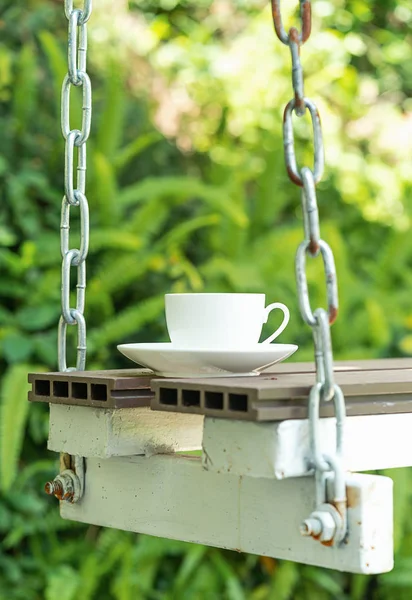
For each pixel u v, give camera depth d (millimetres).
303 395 1174
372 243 5133
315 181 1162
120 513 1543
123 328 3736
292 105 1190
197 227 4195
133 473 1524
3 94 4285
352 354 4070
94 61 4707
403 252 4496
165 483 1466
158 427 1489
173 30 5543
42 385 1529
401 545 3979
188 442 1532
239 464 1197
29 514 3791
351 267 5020
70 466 1635
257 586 4055
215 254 4375
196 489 1411
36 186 4168
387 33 5711
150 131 4668
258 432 1177
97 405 1394
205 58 5379
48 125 4328
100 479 1584
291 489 1256
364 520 1154
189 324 1440
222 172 4637
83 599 3643
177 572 3996
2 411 3430
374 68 5777
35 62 4293
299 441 1174
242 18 5672
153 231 4055
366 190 5301
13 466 3387
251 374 1417
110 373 1505
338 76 5492
